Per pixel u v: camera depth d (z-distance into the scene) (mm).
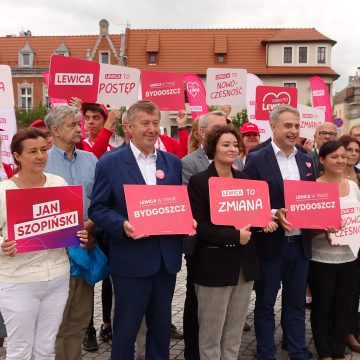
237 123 36156
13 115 6750
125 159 4129
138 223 3916
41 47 62094
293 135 4789
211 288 4301
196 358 4832
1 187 3783
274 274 4793
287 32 59344
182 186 4074
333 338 5098
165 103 7406
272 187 4773
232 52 59125
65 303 4008
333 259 4930
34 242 3707
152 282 4141
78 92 6281
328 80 58594
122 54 58844
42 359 3926
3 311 3758
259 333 4871
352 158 5453
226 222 4211
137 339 4980
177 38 59781
